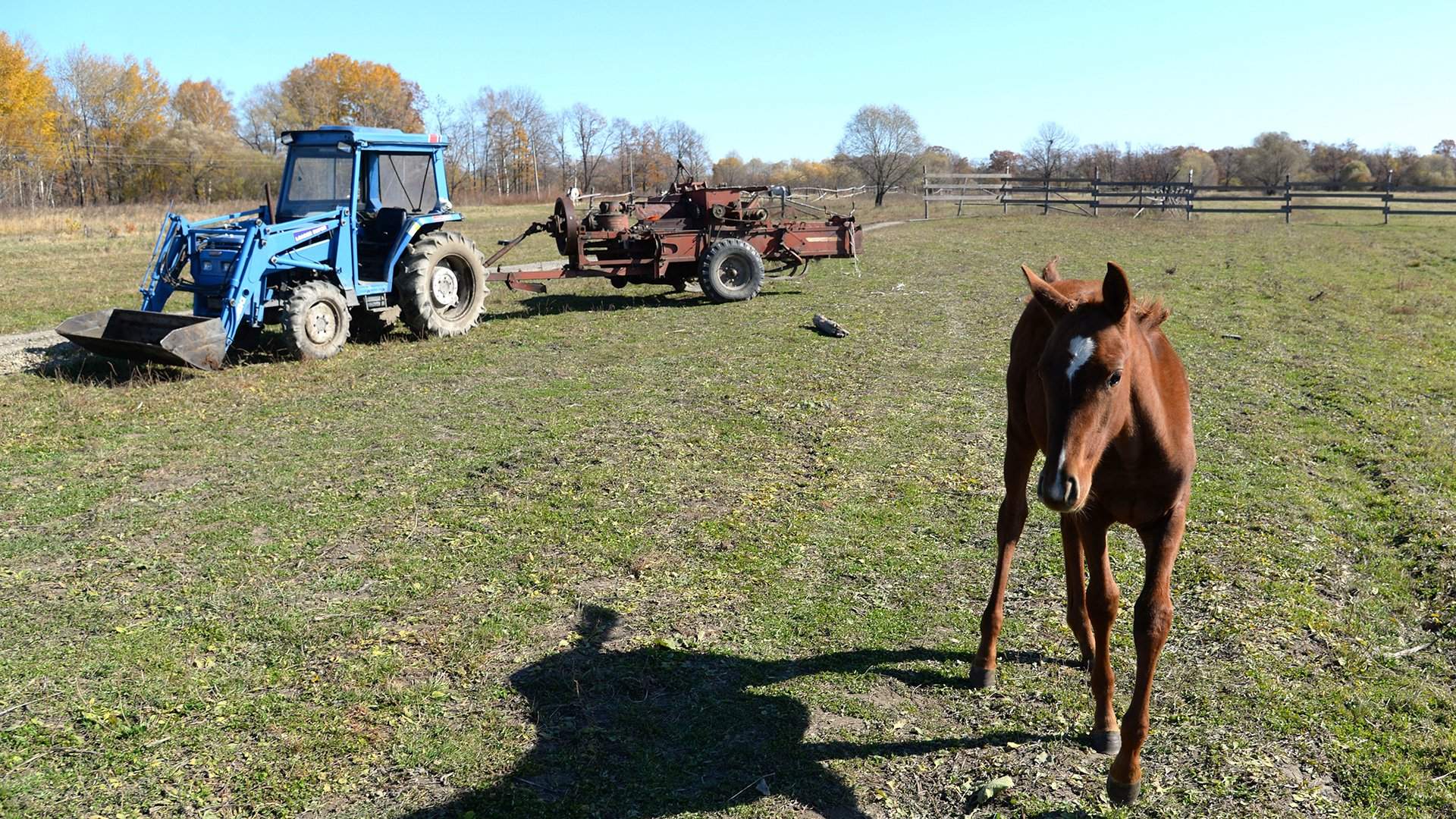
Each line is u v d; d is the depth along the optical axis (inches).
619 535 242.4
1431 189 1285.7
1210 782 142.6
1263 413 348.8
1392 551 225.9
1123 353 123.0
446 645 186.9
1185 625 191.0
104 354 433.4
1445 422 331.6
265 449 318.7
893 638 189.8
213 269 464.8
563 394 392.2
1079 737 155.6
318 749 153.7
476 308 544.1
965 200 1530.5
